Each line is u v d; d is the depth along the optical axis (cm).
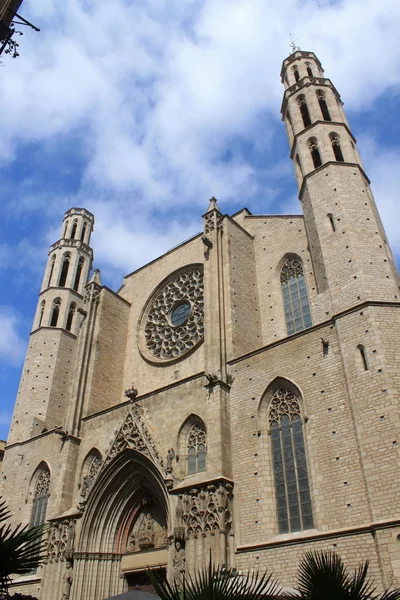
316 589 1261
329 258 2992
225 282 3581
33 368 5022
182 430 3209
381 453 2186
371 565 2047
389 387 2297
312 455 2488
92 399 4034
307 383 2694
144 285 4856
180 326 4188
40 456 4256
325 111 4088
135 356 4384
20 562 1102
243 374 3056
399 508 2034
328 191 3303
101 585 3142
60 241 6094
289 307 3616
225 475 2708
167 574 2645
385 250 2995
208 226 3894
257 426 2808
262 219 4184
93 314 4444
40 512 3925
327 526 2273
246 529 2561
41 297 5631
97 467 3534
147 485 3294
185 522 2705
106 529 3338
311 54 4606
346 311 2656
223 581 1046
